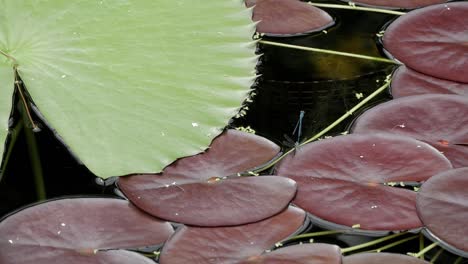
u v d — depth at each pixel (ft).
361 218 5.67
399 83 6.26
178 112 6.02
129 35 6.30
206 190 5.75
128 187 5.76
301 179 5.79
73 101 6.02
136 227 5.62
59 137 6.03
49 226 5.60
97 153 5.86
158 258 5.53
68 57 6.17
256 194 5.73
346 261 5.52
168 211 5.67
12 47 6.19
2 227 5.59
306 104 6.22
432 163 5.82
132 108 6.01
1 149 5.86
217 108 6.07
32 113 6.11
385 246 5.62
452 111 6.04
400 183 5.77
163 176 5.80
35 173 5.87
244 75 6.23
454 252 5.59
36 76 6.08
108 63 6.16
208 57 6.28
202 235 5.59
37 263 5.49
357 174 5.79
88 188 5.81
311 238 5.62
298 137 6.05
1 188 5.81
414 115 6.04
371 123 6.02
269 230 5.62
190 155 5.88
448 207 5.65
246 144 5.95
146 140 5.91
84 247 5.54
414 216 5.66
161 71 6.17
